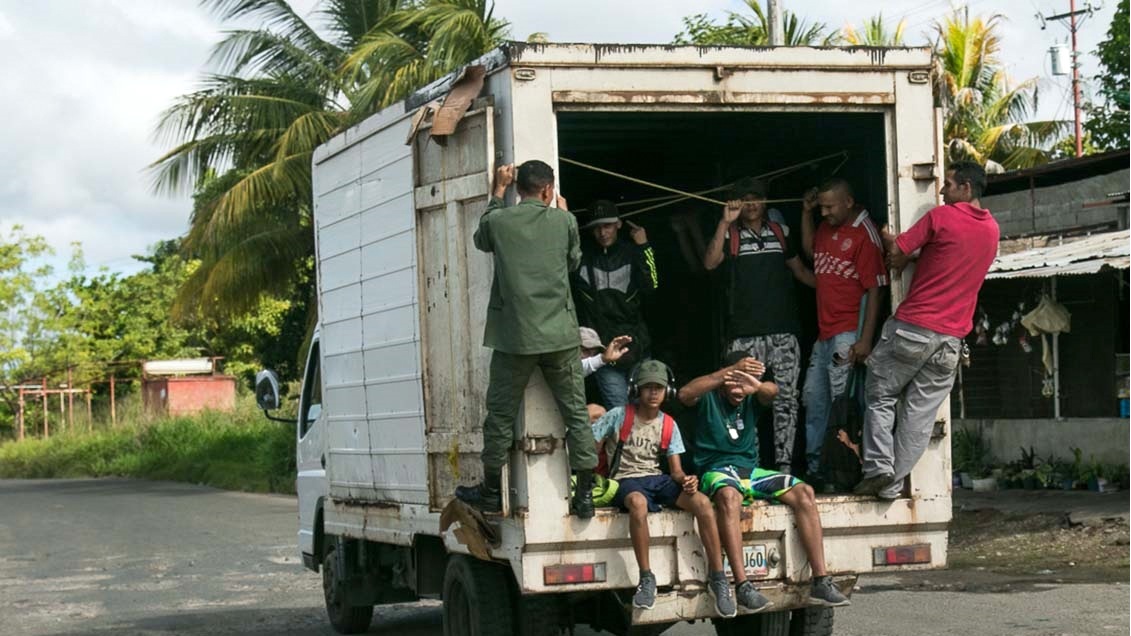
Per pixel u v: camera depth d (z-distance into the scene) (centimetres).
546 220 691
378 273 872
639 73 717
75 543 1928
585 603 785
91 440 4525
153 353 5766
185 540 1900
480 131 725
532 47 702
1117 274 1614
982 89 3166
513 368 689
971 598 1127
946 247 730
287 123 2678
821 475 811
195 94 2742
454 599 802
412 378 824
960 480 1884
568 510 699
